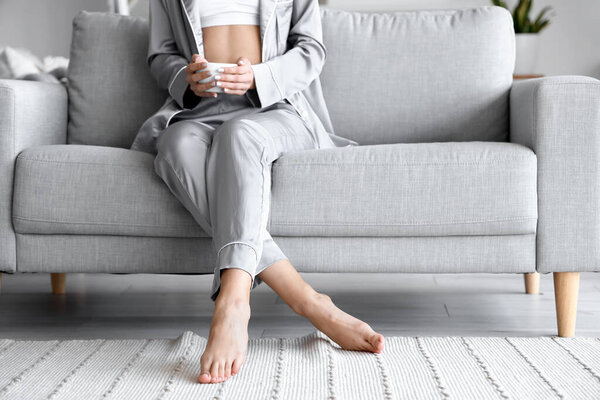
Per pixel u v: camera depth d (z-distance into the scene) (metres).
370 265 1.75
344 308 2.18
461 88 2.18
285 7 2.01
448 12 2.29
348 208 1.71
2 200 1.78
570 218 1.72
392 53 2.23
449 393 1.25
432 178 1.70
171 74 1.99
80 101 2.25
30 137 1.88
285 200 1.72
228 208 1.51
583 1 3.93
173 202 1.74
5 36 3.39
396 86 2.21
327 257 1.75
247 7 2.01
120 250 1.79
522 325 1.92
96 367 1.44
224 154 1.58
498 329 1.88
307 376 1.36
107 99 2.25
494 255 1.74
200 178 1.62
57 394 1.27
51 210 1.75
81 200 1.75
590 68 3.95
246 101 1.97
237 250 1.47
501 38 2.21
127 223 1.75
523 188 1.69
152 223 1.75
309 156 1.75
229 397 1.25
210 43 2.00
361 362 1.45
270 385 1.31
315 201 1.72
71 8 3.39
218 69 1.79
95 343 1.63
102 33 2.30
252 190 1.53
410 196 1.70
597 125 1.71
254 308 2.18
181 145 1.66
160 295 2.41
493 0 3.77
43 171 1.76
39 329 1.91
